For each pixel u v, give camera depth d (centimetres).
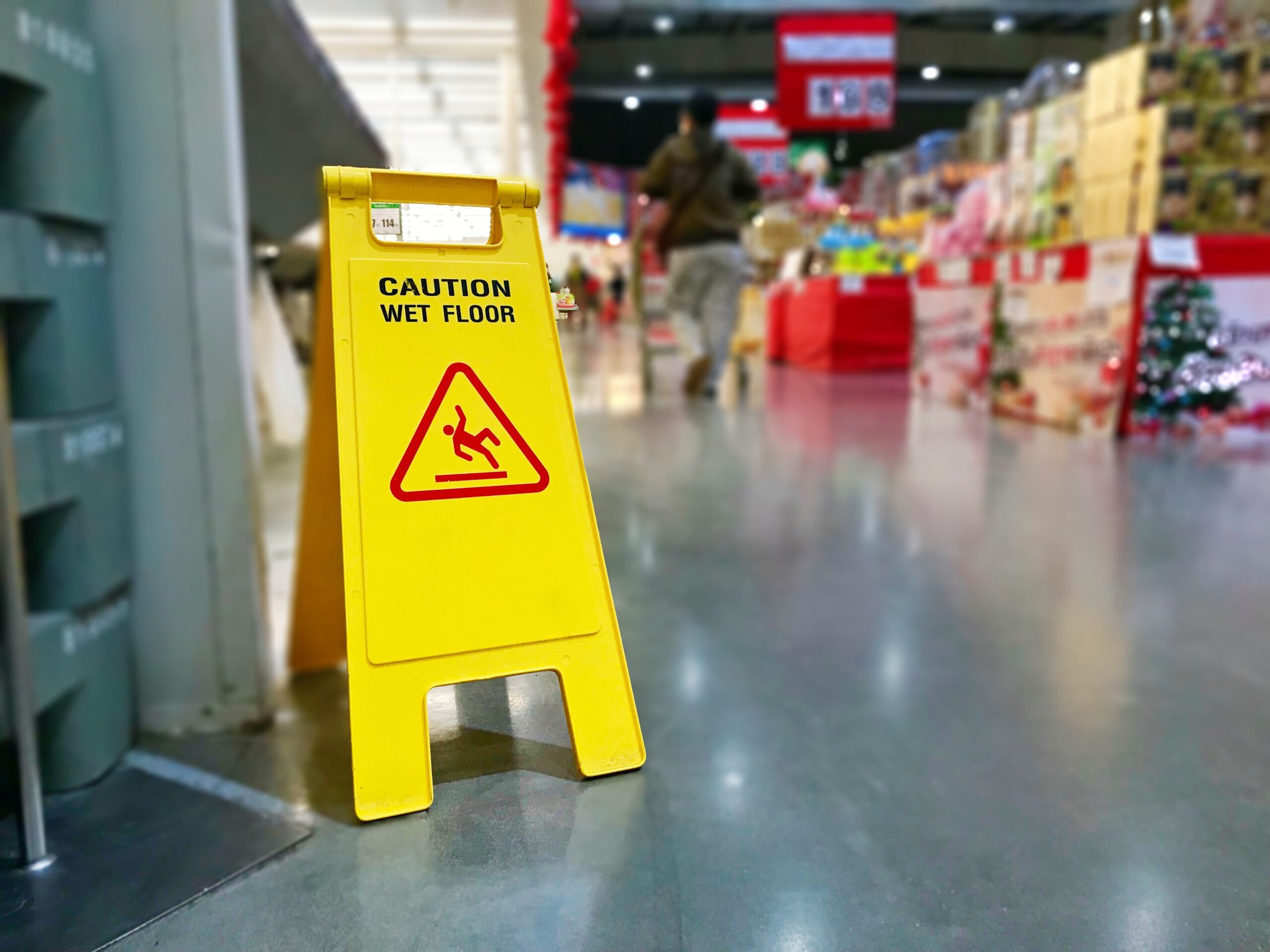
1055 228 507
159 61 152
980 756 150
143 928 107
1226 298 434
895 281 838
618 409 575
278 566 258
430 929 106
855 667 186
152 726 165
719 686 177
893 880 117
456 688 91
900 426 498
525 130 887
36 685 131
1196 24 467
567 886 115
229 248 158
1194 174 424
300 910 110
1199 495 332
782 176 1475
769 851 123
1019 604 222
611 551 267
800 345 934
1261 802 136
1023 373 517
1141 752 151
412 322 90
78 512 142
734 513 309
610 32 1694
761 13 1460
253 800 140
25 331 137
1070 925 108
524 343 94
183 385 160
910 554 263
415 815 89
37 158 133
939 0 1254
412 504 89
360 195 90
